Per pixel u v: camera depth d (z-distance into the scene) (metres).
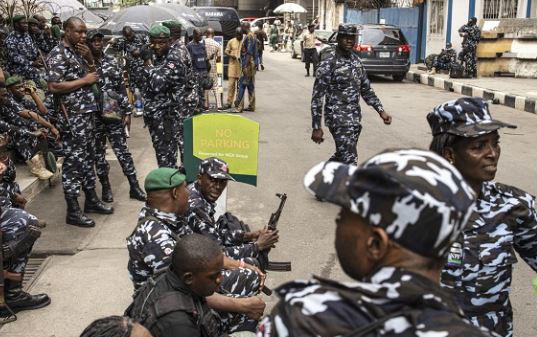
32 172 7.02
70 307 4.35
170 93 6.57
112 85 6.32
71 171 5.91
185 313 2.53
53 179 7.39
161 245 3.00
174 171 3.18
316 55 20.31
